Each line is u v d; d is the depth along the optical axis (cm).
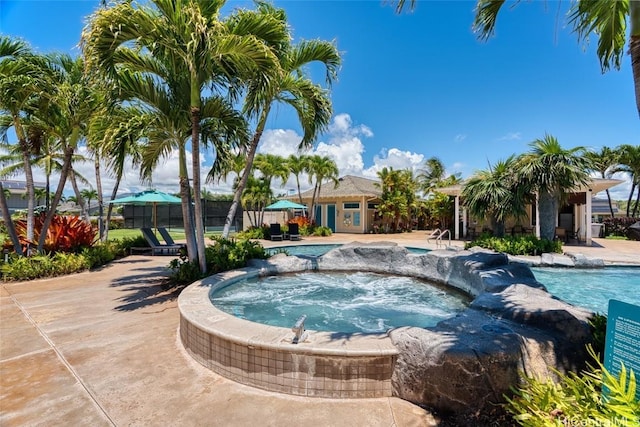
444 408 284
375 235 2386
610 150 2395
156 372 354
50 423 265
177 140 782
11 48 790
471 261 768
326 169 2412
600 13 368
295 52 888
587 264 1045
